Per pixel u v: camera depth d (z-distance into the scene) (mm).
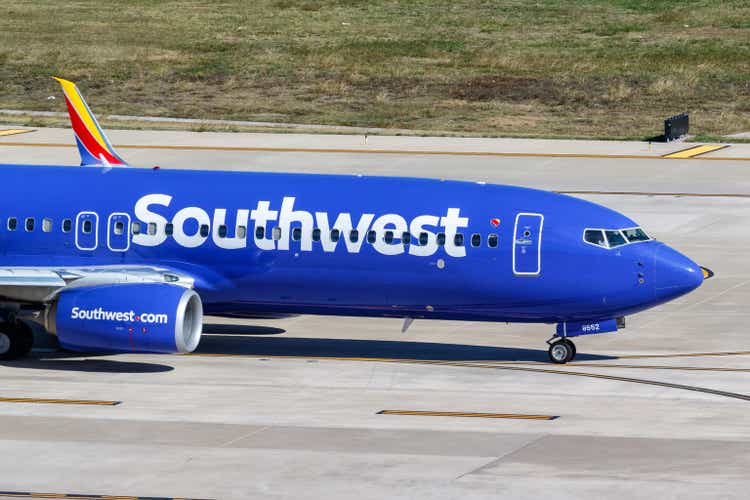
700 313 152750
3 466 93438
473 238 127000
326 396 115375
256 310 135000
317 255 129375
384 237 128125
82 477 91000
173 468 93188
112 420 106250
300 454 96750
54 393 115625
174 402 112625
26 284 124375
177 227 131875
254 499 86500
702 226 199375
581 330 130250
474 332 145875
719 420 107250
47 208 134750
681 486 89000
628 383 121188
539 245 126312
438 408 111188
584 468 93312
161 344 122438
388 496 87125
